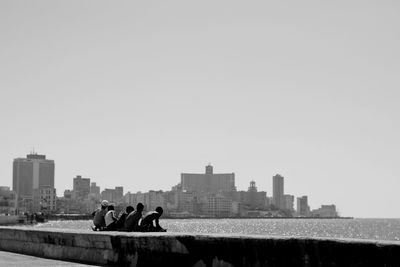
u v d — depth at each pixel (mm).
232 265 9195
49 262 12711
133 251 11258
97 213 18062
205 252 9688
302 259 8172
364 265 7461
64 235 13680
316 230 187500
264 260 8703
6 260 13336
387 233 155500
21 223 197125
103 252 12148
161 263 10539
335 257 7781
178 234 10266
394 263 7145
